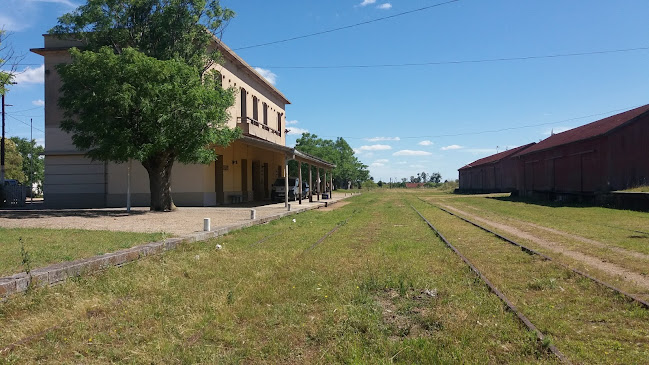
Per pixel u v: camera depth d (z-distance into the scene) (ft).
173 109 59.88
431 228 49.80
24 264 23.86
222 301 19.52
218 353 14.15
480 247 35.81
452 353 13.53
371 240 40.42
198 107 61.82
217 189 98.27
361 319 16.83
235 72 105.40
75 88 63.62
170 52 68.64
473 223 54.44
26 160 217.56
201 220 56.13
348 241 39.60
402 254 31.73
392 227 51.75
